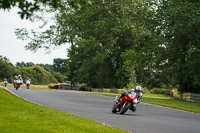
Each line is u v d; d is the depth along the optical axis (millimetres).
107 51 90125
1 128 12812
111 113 24484
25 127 13461
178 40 56875
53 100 34906
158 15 59594
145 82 102250
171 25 59656
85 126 14930
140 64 62688
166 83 99625
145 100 46906
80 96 47000
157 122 20172
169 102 46531
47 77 172250
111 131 14195
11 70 146875
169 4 57969
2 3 8383
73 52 97188
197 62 52438
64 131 13109
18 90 52938
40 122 15266
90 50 94875
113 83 97875
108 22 91375
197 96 53969
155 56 60438
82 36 95938
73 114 21156
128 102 24422
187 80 59156
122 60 91750
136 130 16062
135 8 63844
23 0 8336
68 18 94250
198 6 54219
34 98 35875
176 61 58812
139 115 24453
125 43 91375
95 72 99250
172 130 16781
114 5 92812
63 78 187375
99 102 37062
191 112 31641
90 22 96625
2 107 21219
